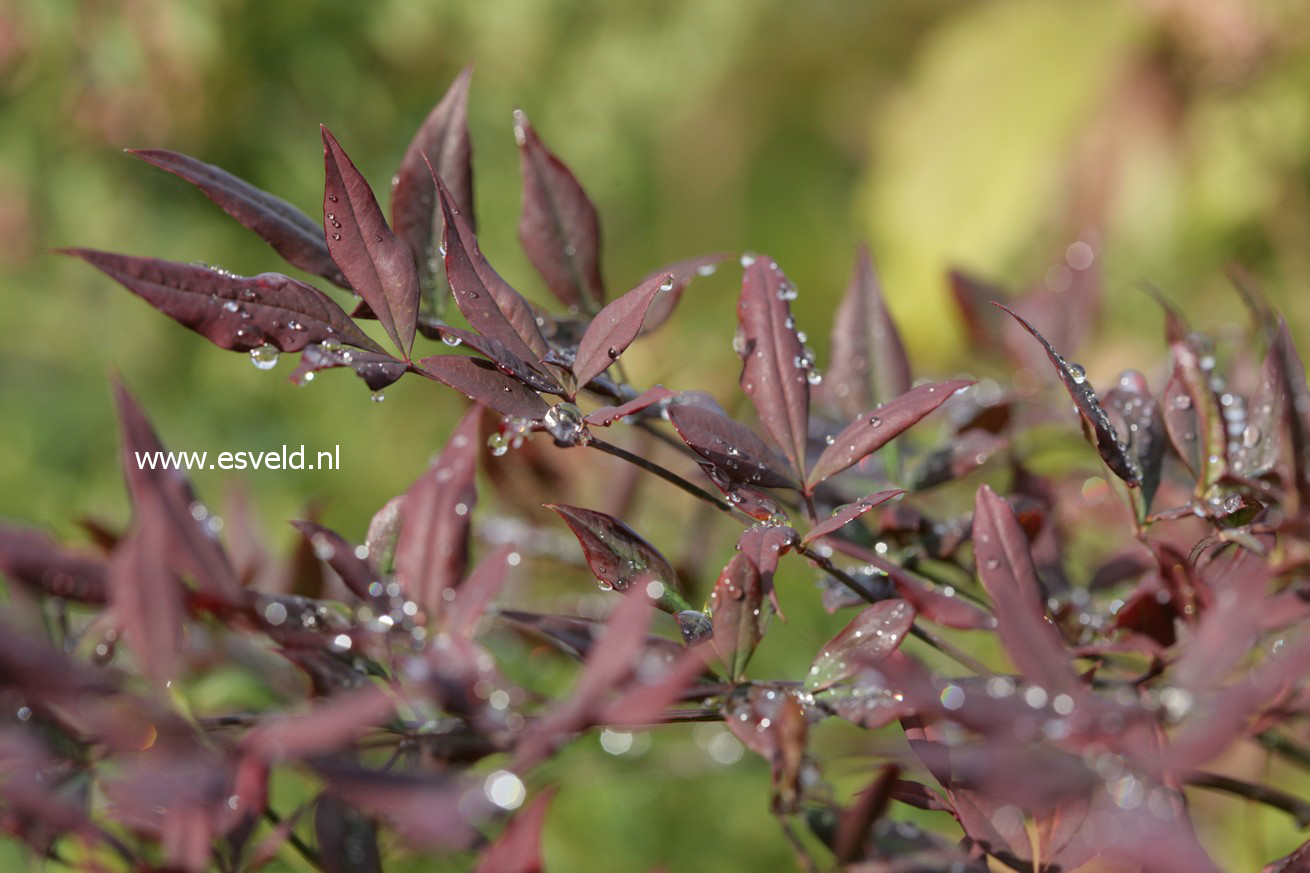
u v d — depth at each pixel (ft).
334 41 5.00
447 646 1.98
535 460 2.44
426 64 5.31
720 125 6.98
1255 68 5.14
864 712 1.98
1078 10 5.87
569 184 2.17
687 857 3.13
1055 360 2.02
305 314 2.00
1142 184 5.39
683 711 2.00
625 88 5.84
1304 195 5.24
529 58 5.49
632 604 1.89
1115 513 2.36
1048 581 2.20
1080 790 1.88
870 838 2.01
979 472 2.45
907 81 7.16
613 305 2.02
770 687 2.00
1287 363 2.02
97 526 2.21
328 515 4.34
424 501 2.03
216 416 4.68
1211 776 2.06
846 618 3.41
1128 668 2.20
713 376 3.66
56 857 1.99
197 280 1.98
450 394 4.67
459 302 2.01
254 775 1.90
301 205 5.00
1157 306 5.06
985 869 2.00
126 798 1.91
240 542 2.34
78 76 4.76
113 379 1.93
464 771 2.02
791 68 7.32
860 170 7.25
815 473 2.04
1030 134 5.69
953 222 5.83
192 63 4.73
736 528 2.86
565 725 1.87
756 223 6.95
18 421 4.81
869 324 2.25
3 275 4.98
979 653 2.83
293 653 2.01
